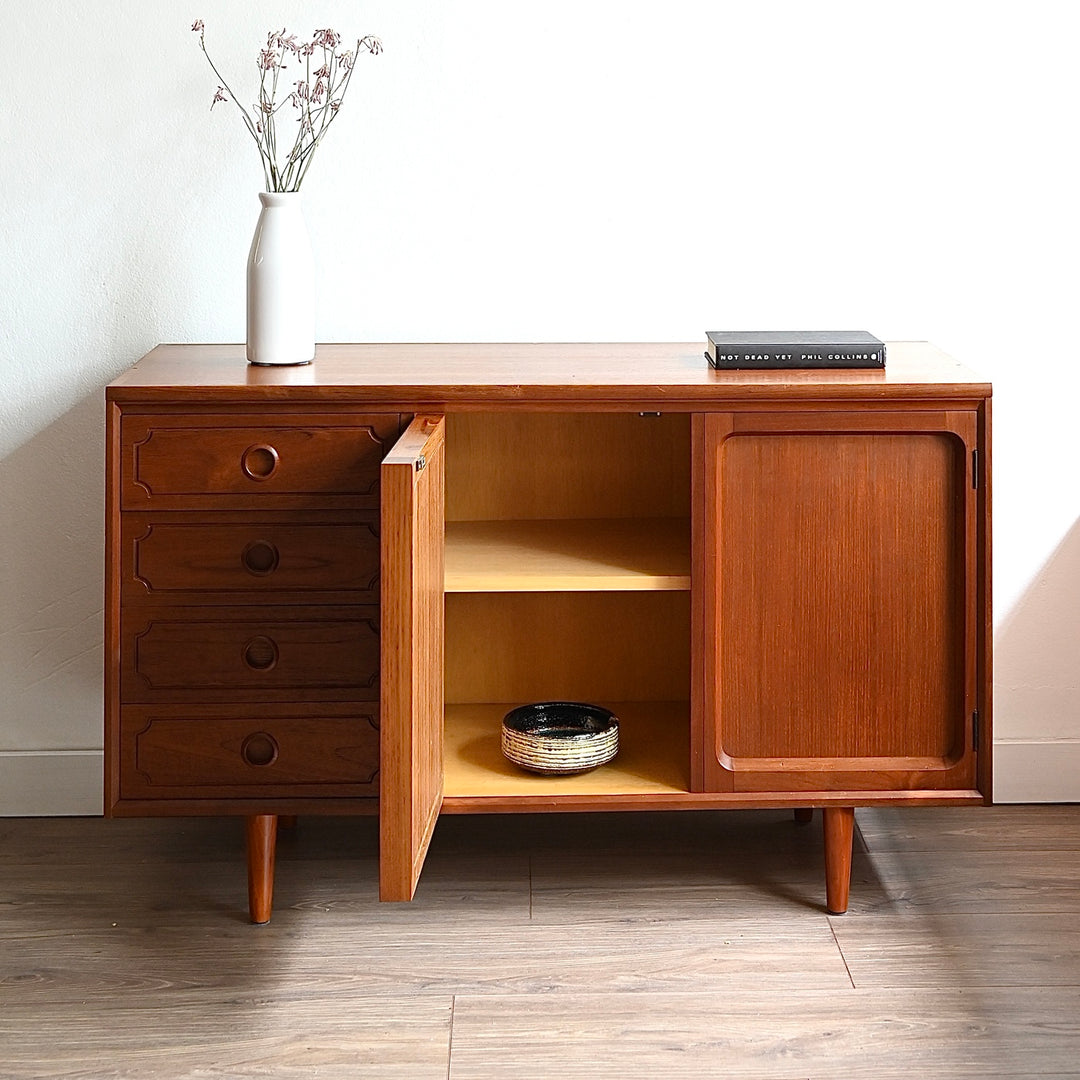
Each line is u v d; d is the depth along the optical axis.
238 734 1.96
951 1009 1.79
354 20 2.29
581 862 2.25
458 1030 1.76
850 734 2.00
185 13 2.28
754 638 1.98
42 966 1.92
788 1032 1.75
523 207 2.34
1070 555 2.43
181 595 1.94
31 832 2.38
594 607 2.37
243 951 1.96
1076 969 1.89
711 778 2.00
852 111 2.33
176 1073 1.67
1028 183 2.34
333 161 2.32
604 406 1.92
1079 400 2.39
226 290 2.35
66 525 2.39
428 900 2.12
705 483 1.94
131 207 2.32
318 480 1.92
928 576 1.97
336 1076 1.66
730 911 2.07
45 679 2.43
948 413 1.92
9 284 2.33
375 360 2.15
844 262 2.37
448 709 2.36
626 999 1.83
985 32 2.31
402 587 1.60
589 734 2.14
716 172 2.34
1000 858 2.25
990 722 1.98
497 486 2.34
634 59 2.31
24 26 2.27
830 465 1.95
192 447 1.91
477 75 2.31
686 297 2.37
